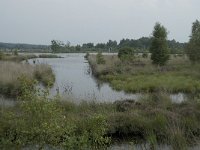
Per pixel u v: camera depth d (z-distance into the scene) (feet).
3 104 43.42
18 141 20.98
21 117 25.68
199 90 67.72
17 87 59.67
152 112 39.68
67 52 436.76
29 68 93.45
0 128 27.12
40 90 23.21
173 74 92.17
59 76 108.47
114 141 33.88
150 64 118.32
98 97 59.98
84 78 101.81
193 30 118.52
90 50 455.63
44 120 20.67
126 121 36.63
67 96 46.19
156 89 68.08
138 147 32.17
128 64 120.37
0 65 90.84
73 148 19.90
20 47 523.70
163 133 33.91
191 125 35.35
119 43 370.73
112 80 88.28
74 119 34.09
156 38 111.55
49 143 20.79
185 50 122.62
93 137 21.40
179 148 29.58
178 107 42.93
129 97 61.41
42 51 451.53
